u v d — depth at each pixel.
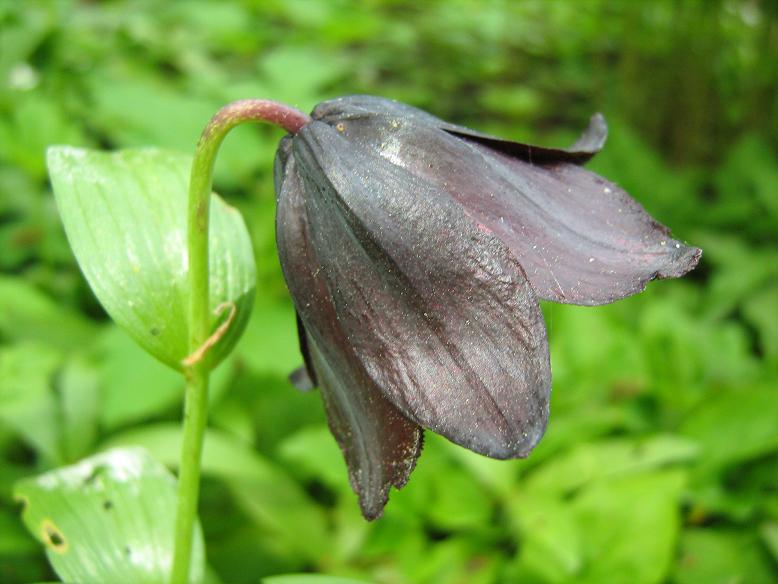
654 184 0.27
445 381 0.08
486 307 0.08
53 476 0.12
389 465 0.08
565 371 0.20
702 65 0.32
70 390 0.18
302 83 0.26
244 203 0.23
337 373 0.09
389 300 0.08
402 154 0.08
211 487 0.18
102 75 0.28
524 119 0.35
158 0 0.36
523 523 0.16
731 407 0.18
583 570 0.16
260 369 0.18
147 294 0.11
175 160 0.11
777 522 0.17
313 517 0.17
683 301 0.25
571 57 0.40
